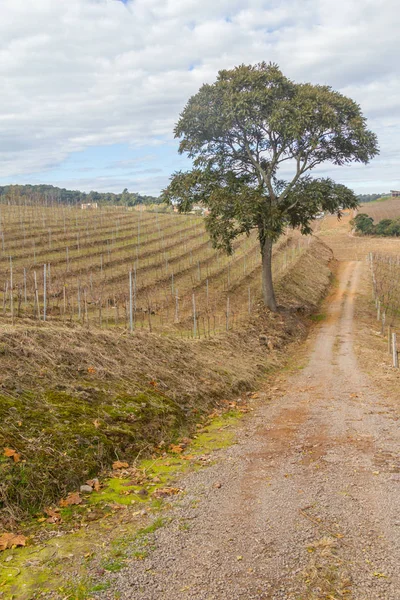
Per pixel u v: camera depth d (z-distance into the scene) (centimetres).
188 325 2594
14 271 3297
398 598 407
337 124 2575
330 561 470
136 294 3069
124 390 1027
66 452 709
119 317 2570
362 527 546
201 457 843
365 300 4416
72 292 2975
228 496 660
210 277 3875
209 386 1332
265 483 707
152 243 4894
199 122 2764
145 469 768
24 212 5494
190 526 564
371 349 2417
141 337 1420
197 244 5075
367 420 1087
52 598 418
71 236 4531
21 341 991
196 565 473
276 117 2512
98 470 727
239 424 1095
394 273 6262
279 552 494
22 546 511
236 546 511
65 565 474
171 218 6712
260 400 1392
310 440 938
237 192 2747
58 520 576
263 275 3119
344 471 745
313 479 714
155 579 448
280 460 817
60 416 799
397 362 1966
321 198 2712
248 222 2631
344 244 9312
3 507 568
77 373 998
